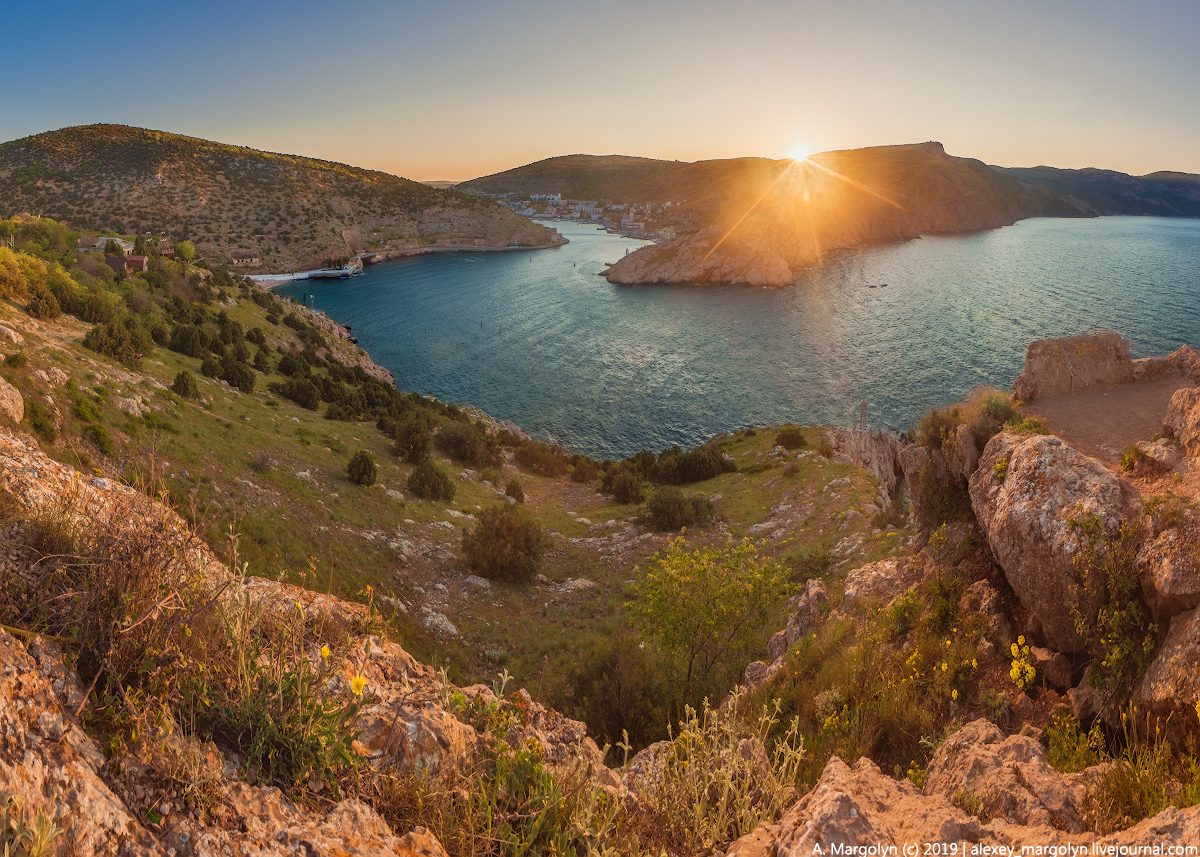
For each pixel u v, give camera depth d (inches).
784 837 137.6
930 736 354.3
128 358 1819.6
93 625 113.3
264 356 2933.1
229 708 119.3
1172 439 365.4
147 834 91.6
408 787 134.6
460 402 4227.4
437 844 123.8
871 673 446.3
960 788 203.0
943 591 466.9
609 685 711.1
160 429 1397.6
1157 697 260.4
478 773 146.0
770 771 189.0
